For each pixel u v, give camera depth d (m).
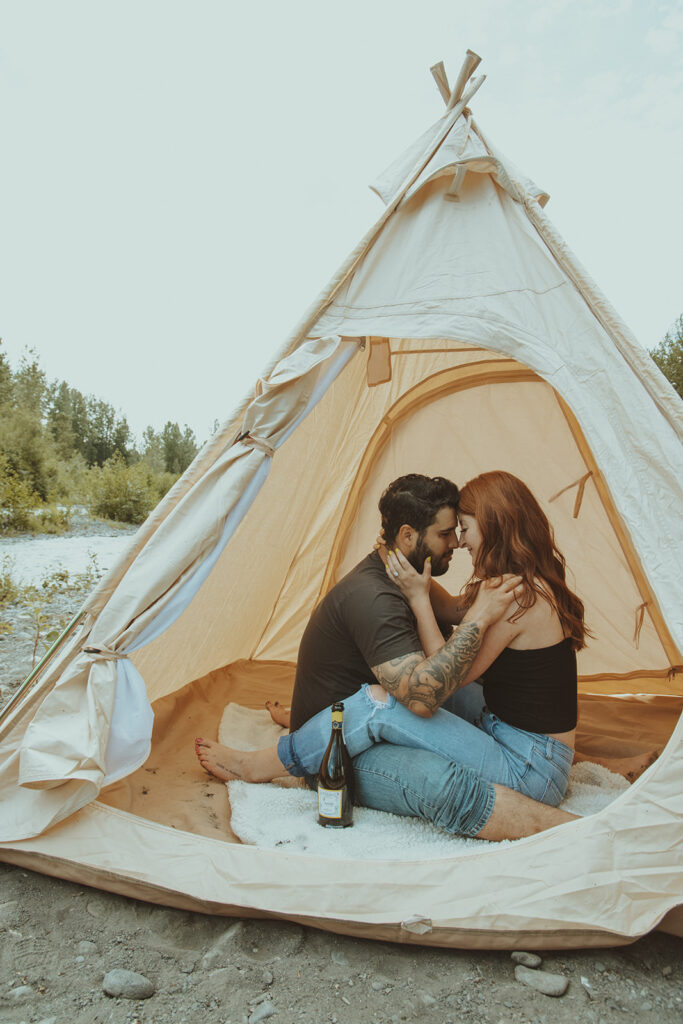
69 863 2.18
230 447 2.71
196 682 3.93
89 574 8.65
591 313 2.57
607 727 3.67
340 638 2.67
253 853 2.20
